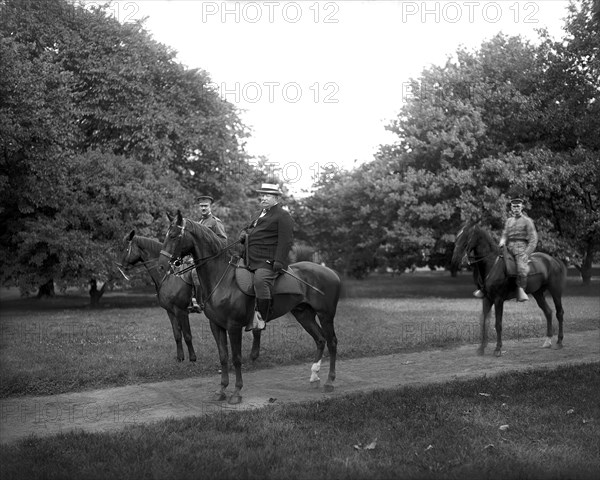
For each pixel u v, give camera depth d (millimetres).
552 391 7738
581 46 21609
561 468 5082
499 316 11359
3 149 19516
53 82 21375
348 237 35031
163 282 10516
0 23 22359
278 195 8312
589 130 23969
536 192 26016
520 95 25719
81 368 9695
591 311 17344
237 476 5078
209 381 9211
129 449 5789
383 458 5465
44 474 5156
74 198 23344
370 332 13648
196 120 27906
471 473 5016
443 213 26000
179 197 25531
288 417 6848
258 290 7957
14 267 23531
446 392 7812
